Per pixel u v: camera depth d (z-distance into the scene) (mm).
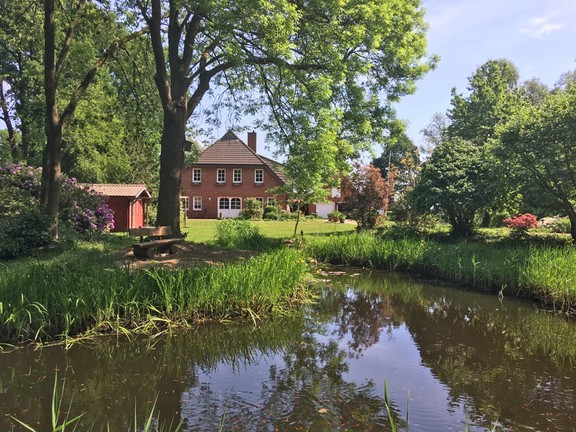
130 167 27984
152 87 16531
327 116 11859
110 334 6043
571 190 12992
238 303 7090
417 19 14984
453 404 4234
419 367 5250
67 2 14516
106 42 14977
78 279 6340
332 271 12211
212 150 43688
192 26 11953
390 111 15633
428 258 11633
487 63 32250
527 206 14867
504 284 9414
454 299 9000
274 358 5527
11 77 21859
